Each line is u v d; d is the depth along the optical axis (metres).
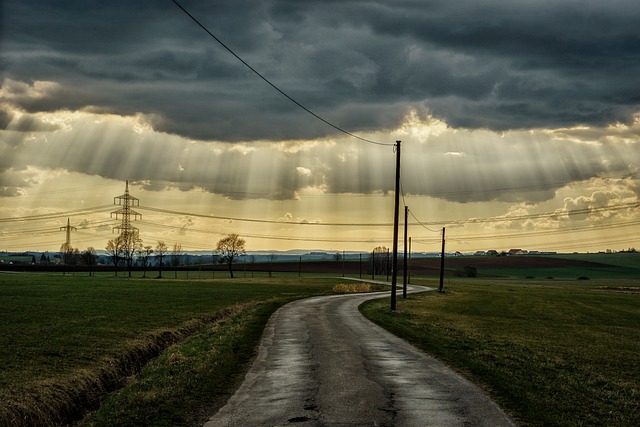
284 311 55.56
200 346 31.59
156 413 16.36
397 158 60.66
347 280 167.12
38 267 177.88
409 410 16.34
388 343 31.78
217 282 130.75
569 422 15.47
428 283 171.25
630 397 20.58
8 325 38.16
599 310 80.81
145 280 124.69
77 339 32.81
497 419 15.43
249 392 18.88
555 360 29.16
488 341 35.75
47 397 19.91
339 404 17.08
